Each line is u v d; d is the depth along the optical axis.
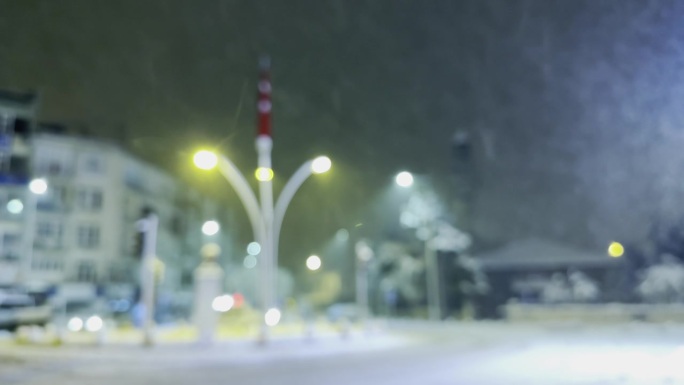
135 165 57.78
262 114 26.38
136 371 16.38
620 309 42.66
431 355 20.25
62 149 50.75
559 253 58.38
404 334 33.81
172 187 65.81
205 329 23.27
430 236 55.12
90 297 50.19
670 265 48.34
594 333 31.77
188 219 68.62
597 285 55.28
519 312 47.84
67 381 14.13
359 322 38.53
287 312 52.88
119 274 53.00
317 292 72.44
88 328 34.69
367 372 15.25
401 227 58.28
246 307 37.19
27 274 46.31
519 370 14.78
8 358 20.39
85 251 50.81
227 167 24.45
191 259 66.62
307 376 14.59
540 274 57.91
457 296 55.19
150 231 27.95
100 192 52.44
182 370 16.56
